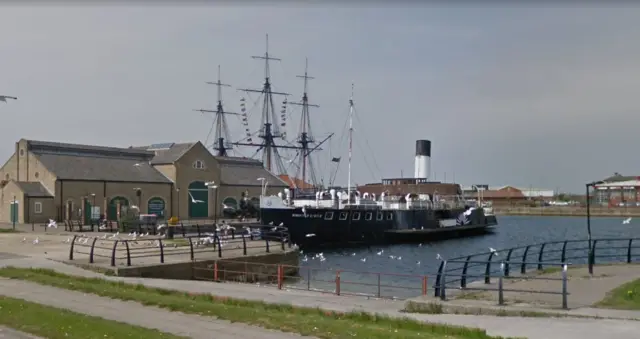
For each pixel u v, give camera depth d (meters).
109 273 29.05
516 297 21.66
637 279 24.88
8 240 46.56
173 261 32.50
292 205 68.69
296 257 40.94
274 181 108.75
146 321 16.25
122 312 17.58
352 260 53.75
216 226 54.44
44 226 65.81
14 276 25.03
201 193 92.25
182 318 16.61
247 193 100.75
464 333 14.73
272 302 20.53
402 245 74.19
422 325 15.83
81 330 14.71
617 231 110.25
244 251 37.09
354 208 70.81
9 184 74.31
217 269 32.06
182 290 23.31
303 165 121.81
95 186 78.75
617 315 17.81
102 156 85.69
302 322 15.73
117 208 73.12
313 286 32.69
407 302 20.83
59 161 79.19
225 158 106.50
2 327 15.55
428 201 85.56
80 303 19.11
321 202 70.69
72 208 75.56
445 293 22.83
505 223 148.00
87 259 32.50
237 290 24.22
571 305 19.83
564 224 139.88
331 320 16.41
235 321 16.08
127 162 87.81
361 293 28.39
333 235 68.00
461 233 92.56
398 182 113.69
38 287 22.42
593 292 22.20
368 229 72.00
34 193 73.50
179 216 88.62
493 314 18.70
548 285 24.23
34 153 78.38
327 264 49.66
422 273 43.22
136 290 22.48
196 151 91.94
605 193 188.75
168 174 89.00
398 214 76.44
